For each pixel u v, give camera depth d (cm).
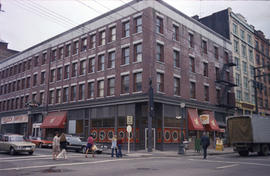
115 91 2906
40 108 3966
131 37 2855
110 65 3075
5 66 5138
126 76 2852
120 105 2850
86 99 3250
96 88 3145
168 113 2772
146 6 2772
